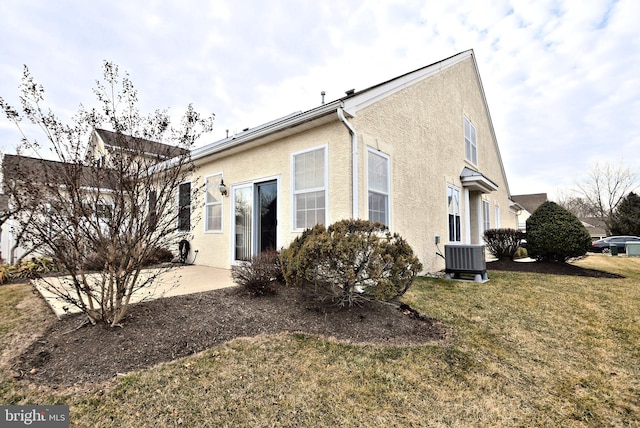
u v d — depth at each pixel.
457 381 2.86
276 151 6.78
